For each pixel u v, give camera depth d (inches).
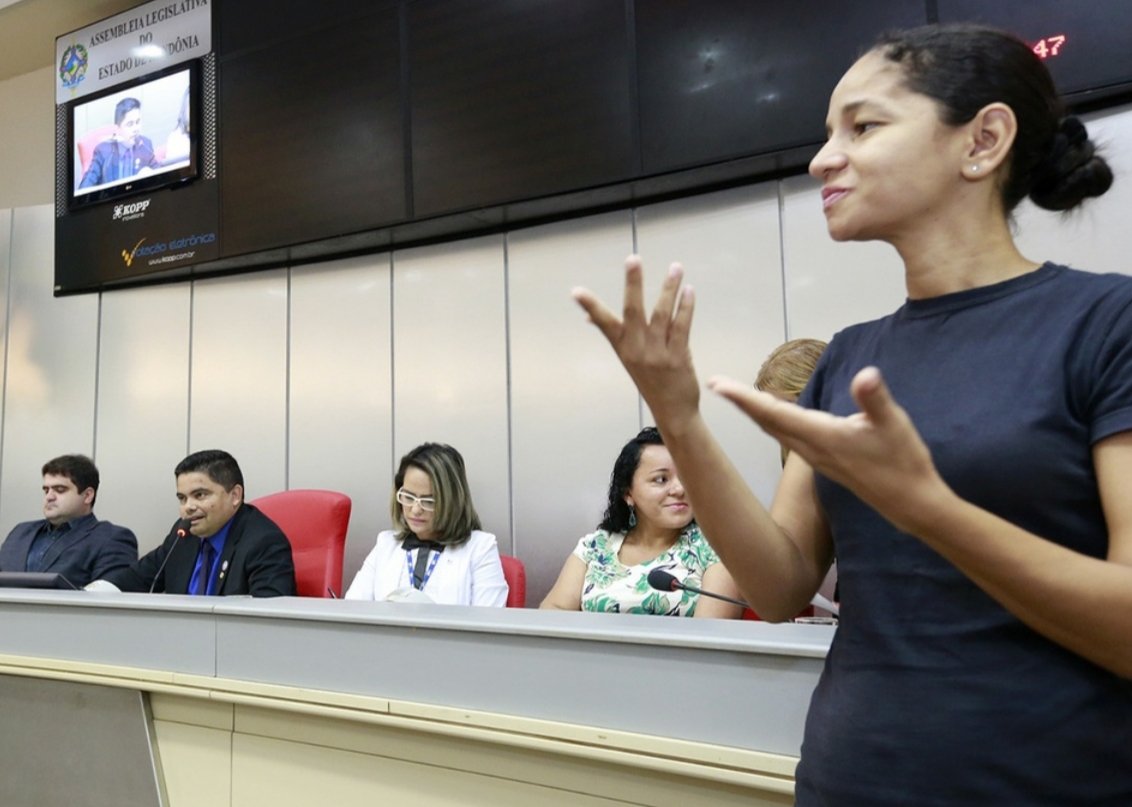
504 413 133.4
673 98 108.4
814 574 28.8
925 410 23.9
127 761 51.6
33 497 167.5
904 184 24.8
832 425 18.5
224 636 48.3
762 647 32.9
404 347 141.6
